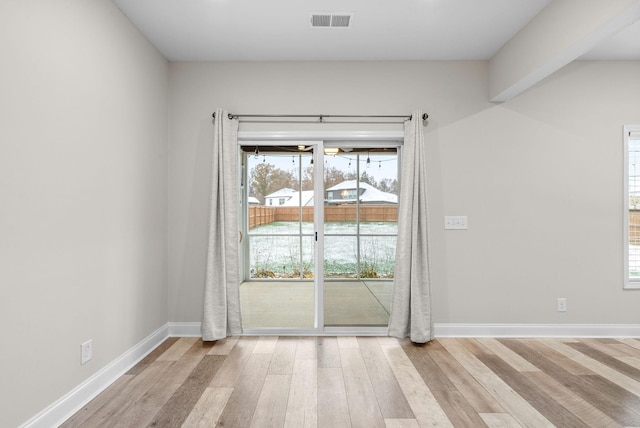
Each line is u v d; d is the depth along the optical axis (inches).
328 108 147.8
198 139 146.7
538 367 116.0
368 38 129.6
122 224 111.7
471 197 147.3
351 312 151.8
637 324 145.9
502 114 147.8
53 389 82.6
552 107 147.3
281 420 85.5
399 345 136.3
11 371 71.2
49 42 80.7
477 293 147.0
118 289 109.5
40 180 78.3
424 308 138.9
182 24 119.2
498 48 137.6
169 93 146.6
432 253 147.0
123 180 112.2
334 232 153.3
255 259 155.2
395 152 153.5
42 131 78.7
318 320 147.4
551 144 147.3
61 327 85.0
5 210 69.6
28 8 74.8
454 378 107.9
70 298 88.1
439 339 143.4
